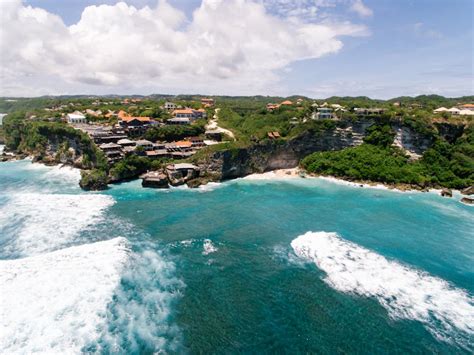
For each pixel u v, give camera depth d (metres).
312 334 30.59
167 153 96.62
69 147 100.19
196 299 35.25
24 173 93.38
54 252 43.47
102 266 40.16
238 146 94.06
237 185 85.56
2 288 34.84
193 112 138.38
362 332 30.95
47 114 142.00
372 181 87.81
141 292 35.91
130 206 65.25
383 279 39.56
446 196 76.56
